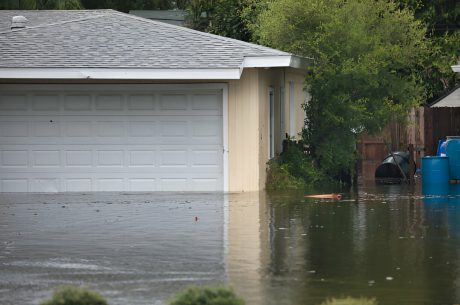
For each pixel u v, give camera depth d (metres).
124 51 75.50
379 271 39.91
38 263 42.06
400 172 89.12
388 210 61.53
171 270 40.25
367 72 78.50
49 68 73.56
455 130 96.50
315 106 81.75
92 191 76.69
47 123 76.75
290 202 66.94
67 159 76.81
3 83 76.56
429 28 110.19
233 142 75.94
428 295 35.16
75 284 37.34
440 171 83.56
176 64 73.25
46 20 94.44
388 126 93.50
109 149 76.75
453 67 86.31
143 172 76.62
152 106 76.50
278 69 85.12
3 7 139.38
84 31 79.19
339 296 34.94
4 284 37.47
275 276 38.84
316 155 83.00
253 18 105.56
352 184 83.19
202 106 76.19
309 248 45.97
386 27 85.56
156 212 60.94
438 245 46.72
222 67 72.56
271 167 78.81
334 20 79.50
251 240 48.56
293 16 81.56
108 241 48.38
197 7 124.69
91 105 76.69
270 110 82.25
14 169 76.88
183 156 76.50
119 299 34.41
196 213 60.28
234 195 72.56
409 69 104.50
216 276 38.88
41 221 56.53
